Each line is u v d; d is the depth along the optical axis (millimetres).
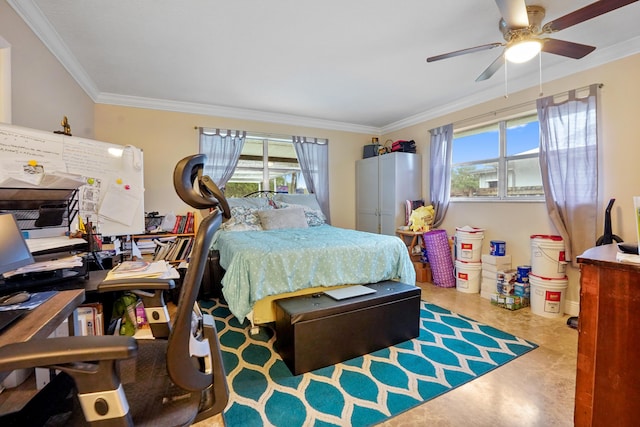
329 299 2053
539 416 1423
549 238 2697
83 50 2416
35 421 722
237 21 2051
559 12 1955
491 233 3445
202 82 3109
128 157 2205
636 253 1101
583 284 1117
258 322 2209
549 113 2797
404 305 2184
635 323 990
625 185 2406
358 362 1924
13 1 1723
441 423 1384
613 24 2109
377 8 1919
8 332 789
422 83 3176
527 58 1996
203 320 926
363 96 3568
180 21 2045
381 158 4465
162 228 3396
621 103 2416
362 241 2600
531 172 3148
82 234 1646
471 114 3629
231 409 1489
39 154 1680
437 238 3617
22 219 1424
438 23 2088
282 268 2176
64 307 973
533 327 2438
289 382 1714
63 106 2477
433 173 4082
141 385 859
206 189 877
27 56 1907
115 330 1923
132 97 3512
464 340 2209
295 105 3906
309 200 4426
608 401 1051
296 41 2318
